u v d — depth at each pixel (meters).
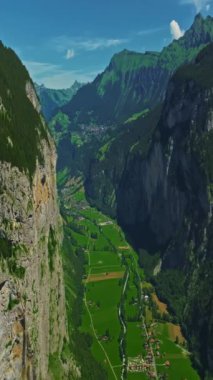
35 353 142.25
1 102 164.50
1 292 120.62
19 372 125.62
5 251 131.12
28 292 139.50
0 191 133.75
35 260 151.12
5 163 138.62
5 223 133.88
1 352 116.38
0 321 117.06
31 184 158.25
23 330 129.00
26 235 144.12
